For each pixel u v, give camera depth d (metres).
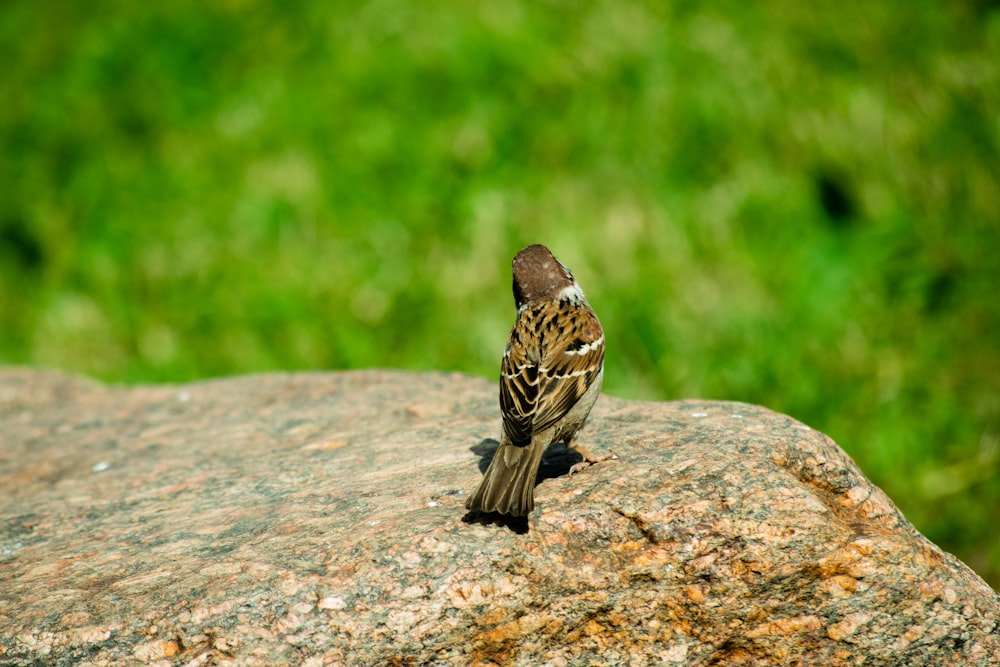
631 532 6.52
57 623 6.20
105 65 16.73
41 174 15.80
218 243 14.68
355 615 6.13
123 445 9.62
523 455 6.62
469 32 15.91
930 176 14.50
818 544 6.44
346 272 14.21
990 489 11.98
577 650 6.36
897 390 12.71
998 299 13.41
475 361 13.34
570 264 13.71
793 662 6.40
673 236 13.92
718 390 12.85
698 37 15.75
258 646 6.06
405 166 14.88
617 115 14.97
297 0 16.83
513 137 14.88
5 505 8.34
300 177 14.97
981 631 6.36
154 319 14.33
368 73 15.69
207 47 16.61
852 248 13.84
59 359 14.25
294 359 13.74
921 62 15.80
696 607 6.41
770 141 14.71
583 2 16.27
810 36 15.94
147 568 6.74
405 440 8.73
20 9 17.78
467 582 6.23
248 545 6.81
